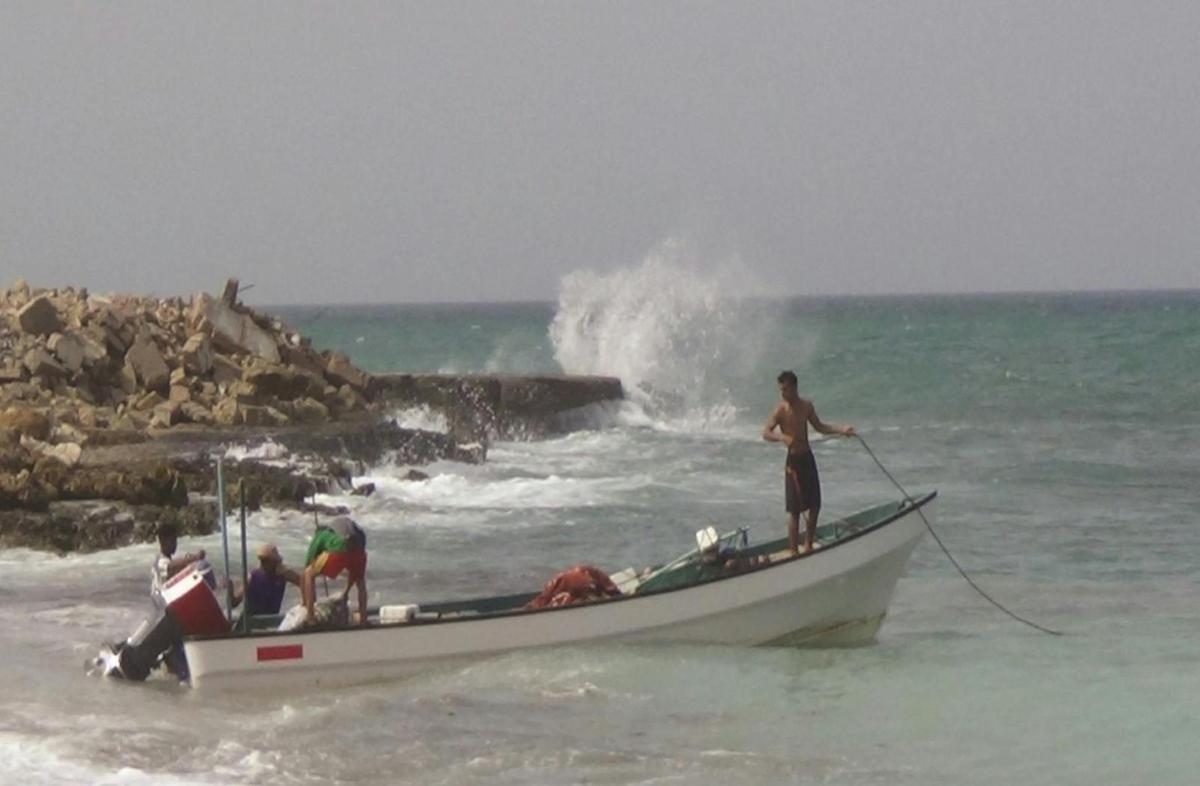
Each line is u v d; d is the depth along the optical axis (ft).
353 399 236.22
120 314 224.94
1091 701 97.40
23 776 80.43
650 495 195.83
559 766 84.28
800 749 87.81
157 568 106.01
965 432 281.74
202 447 182.91
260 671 97.60
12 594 127.65
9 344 208.13
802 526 163.63
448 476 203.00
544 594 107.96
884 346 568.82
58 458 164.04
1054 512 179.83
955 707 96.27
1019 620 121.29
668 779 82.38
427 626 100.68
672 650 106.01
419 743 88.07
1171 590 132.98
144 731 89.45
